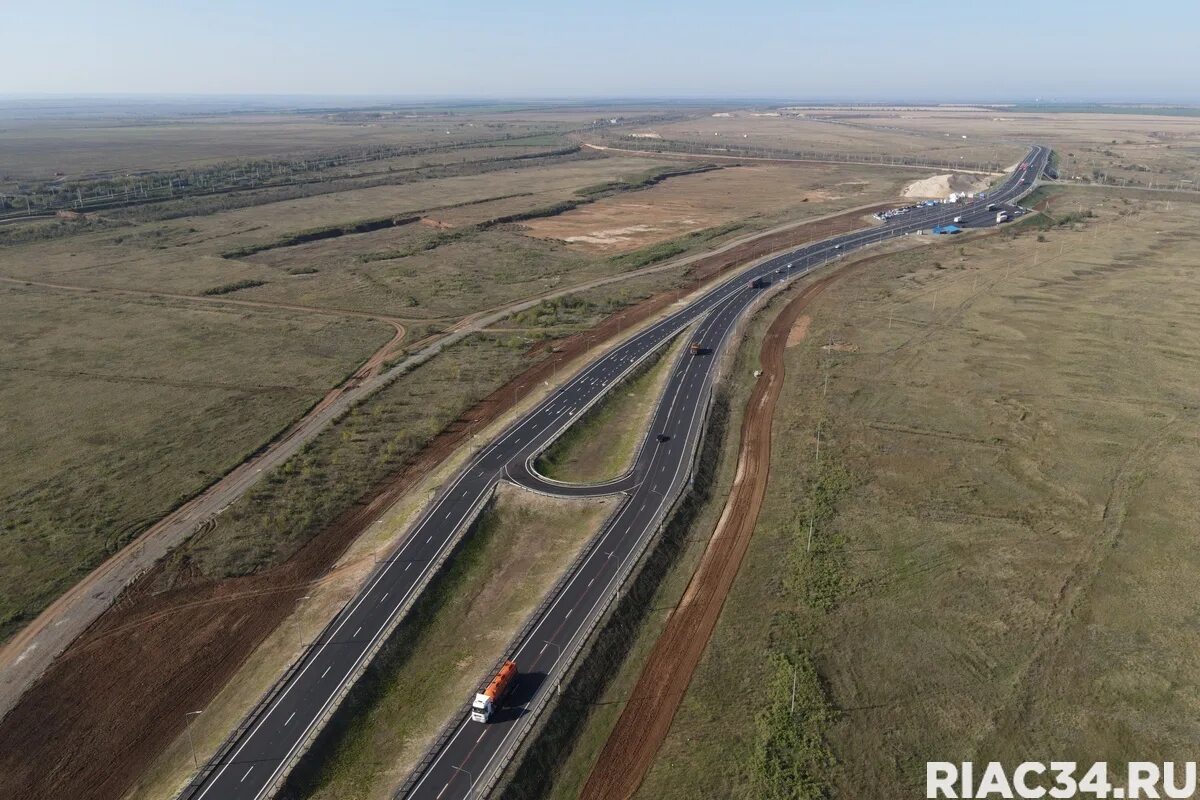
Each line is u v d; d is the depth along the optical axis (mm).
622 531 78062
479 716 55312
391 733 55906
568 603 67812
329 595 69375
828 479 88438
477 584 72750
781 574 72375
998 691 58156
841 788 50438
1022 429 99438
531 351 131750
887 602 68125
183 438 99312
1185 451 93000
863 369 119875
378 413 106938
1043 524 79312
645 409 108562
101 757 53156
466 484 87688
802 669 60125
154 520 80938
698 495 86188
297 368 123438
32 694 58375
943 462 91875
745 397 112062
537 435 99688
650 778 52000
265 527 79750
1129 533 77312
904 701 57375
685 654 62938
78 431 100812
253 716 55875
